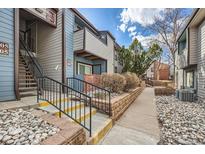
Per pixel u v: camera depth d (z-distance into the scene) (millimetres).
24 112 3539
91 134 3318
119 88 7406
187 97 9234
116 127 4441
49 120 3119
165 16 18984
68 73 7457
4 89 4281
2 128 2656
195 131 4301
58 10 7254
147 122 4914
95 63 12203
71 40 7867
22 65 6668
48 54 7617
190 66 10094
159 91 13555
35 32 8062
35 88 5879
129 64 18531
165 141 3654
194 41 9086
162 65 31828
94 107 5250
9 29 4461
